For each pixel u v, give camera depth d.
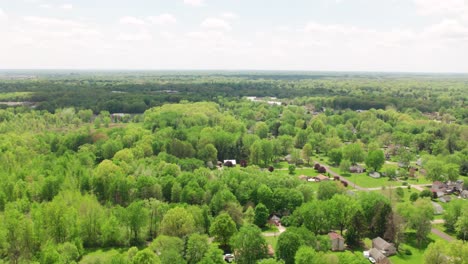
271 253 123.81
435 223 154.88
